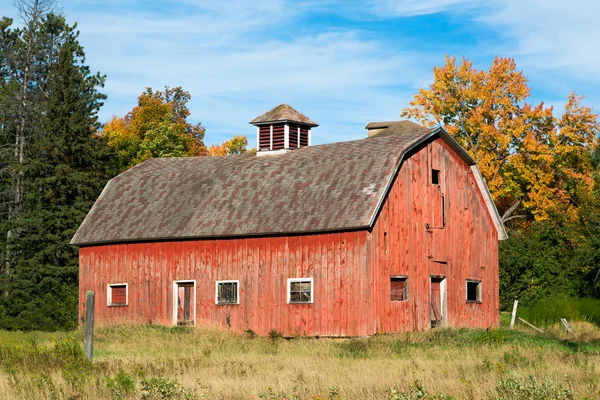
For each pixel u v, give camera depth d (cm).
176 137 7944
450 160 4425
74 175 5806
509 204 7262
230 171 4653
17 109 6306
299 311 3991
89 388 2022
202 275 4325
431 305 4178
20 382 2136
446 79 7012
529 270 5788
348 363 2648
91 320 2608
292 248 4044
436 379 2167
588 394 1894
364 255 3819
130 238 4538
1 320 5172
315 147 4603
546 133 6900
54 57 7350
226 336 3719
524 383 1923
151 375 2355
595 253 5544
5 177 6575
